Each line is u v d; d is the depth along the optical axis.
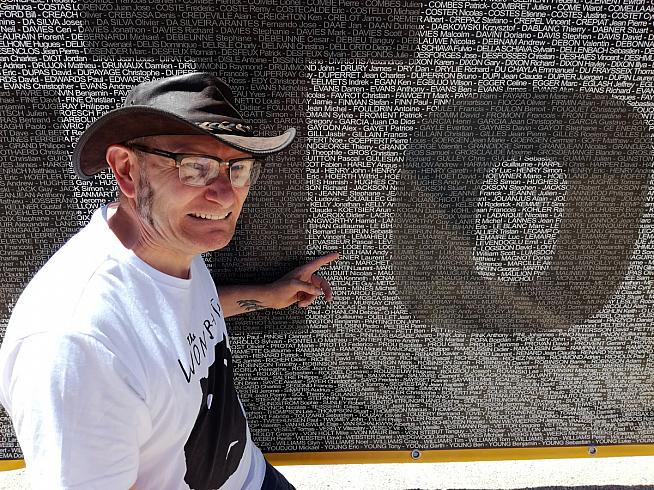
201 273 1.41
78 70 1.64
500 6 1.64
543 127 1.76
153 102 1.13
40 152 1.71
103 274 1.03
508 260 1.90
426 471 2.23
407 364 2.01
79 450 0.93
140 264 1.10
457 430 2.10
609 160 1.79
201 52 1.65
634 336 1.99
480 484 2.18
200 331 1.28
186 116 1.08
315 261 1.82
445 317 1.96
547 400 2.07
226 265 1.86
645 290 1.93
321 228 1.84
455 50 1.67
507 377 2.04
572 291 1.94
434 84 1.71
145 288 1.09
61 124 1.69
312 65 1.67
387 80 1.70
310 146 1.75
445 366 2.02
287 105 1.71
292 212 1.82
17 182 1.73
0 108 1.66
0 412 1.98
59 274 1.04
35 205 1.76
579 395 2.06
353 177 1.79
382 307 1.94
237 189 1.21
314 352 1.99
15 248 1.79
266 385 2.02
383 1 1.62
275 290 1.81
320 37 1.65
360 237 1.85
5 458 2.03
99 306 0.99
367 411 2.06
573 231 1.87
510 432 2.11
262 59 1.66
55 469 0.92
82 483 0.93
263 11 1.62
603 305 1.95
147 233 1.14
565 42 1.67
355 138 1.75
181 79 1.15
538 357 2.02
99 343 0.96
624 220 1.85
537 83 1.71
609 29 1.66
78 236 1.15
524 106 1.73
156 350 1.07
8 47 1.61
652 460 2.28
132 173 1.12
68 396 0.92
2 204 1.75
